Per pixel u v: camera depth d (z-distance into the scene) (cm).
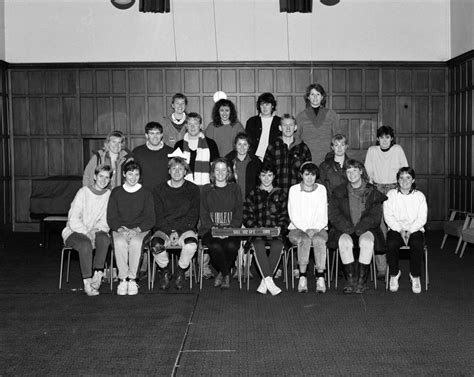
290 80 1013
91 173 592
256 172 595
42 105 1020
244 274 611
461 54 948
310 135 623
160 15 1005
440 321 451
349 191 561
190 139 614
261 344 400
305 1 987
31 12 1006
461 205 968
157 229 566
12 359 373
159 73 1013
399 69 1015
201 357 375
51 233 923
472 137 920
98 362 367
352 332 425
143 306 503
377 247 554
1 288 577
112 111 1017
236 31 1005
